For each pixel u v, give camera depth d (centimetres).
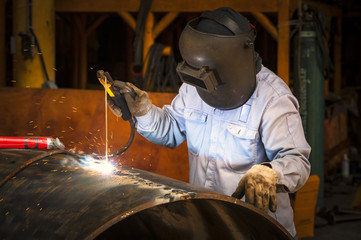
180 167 299
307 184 365
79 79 787
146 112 181
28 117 309
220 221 123
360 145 913
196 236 126
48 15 473
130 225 122
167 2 562
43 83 443
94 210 100
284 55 554
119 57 1020
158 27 569
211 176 177
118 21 1009
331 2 927
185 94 193
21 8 461
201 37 147
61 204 107
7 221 110
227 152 171
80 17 773
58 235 97
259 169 137
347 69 1155
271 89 164
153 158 294
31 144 148
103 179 115
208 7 557
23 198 114
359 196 537
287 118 162
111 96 178
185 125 188
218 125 173
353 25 1148
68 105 305
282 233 114
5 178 123
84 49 784
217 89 156
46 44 471
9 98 309
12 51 468
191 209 121
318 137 489
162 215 122
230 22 151
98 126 300
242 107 167
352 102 903
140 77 554
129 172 125
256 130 165
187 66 154
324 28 482
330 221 456
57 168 127
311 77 482
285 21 548
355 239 414
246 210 112
